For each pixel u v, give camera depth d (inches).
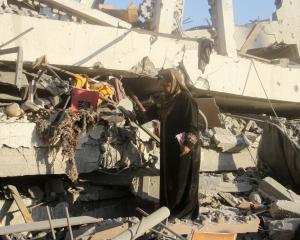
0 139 167.9
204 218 177.5
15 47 165.8
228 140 237.8
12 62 181.2
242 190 225.8
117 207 214.5
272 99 277.0
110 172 203.3
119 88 198.5
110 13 258.5
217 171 240.5
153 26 249.6
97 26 202.5
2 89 182.7
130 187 206.7
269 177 229.0
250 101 281.4
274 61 293.4
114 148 197.3
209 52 237.6
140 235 144.9
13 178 188.2
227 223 179.6
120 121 196.9
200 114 227.5
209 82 243.4
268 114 321.1
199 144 172.7
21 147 172.7
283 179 241.4
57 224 158.7
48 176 195.9
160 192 177.3
